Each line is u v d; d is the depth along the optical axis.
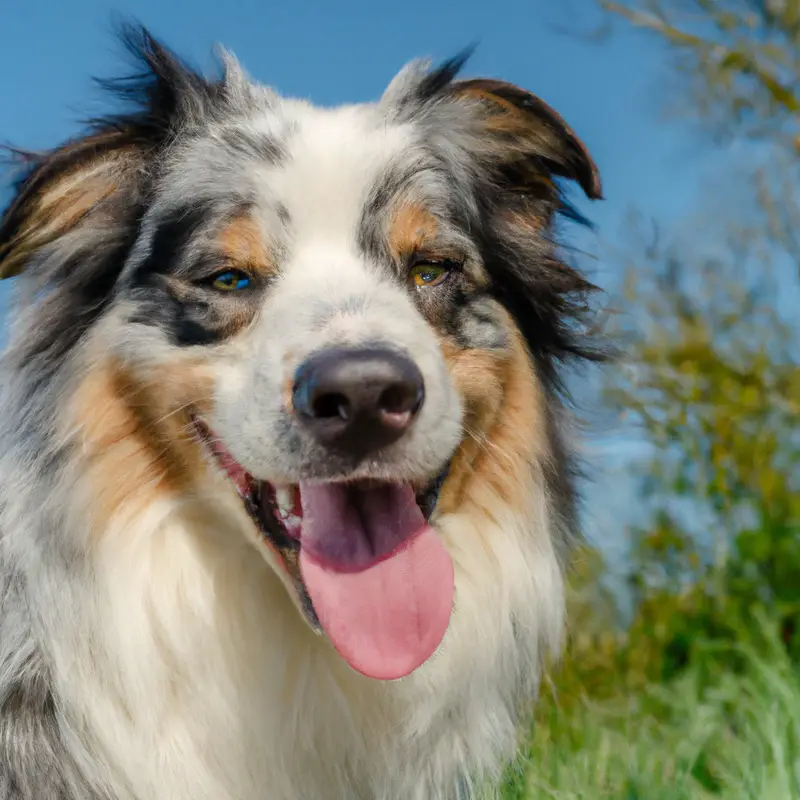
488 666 0.57
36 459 0.55
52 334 0.56
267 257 0.55
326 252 0.56
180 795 0.54
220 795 0.54
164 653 0.54
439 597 0.53
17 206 0.55
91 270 0.56
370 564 0.53
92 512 0.54
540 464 0.59
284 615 0.55
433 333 0.55
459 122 0.61
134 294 0.56
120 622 0.54
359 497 0.54
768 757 0.65
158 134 0.58
